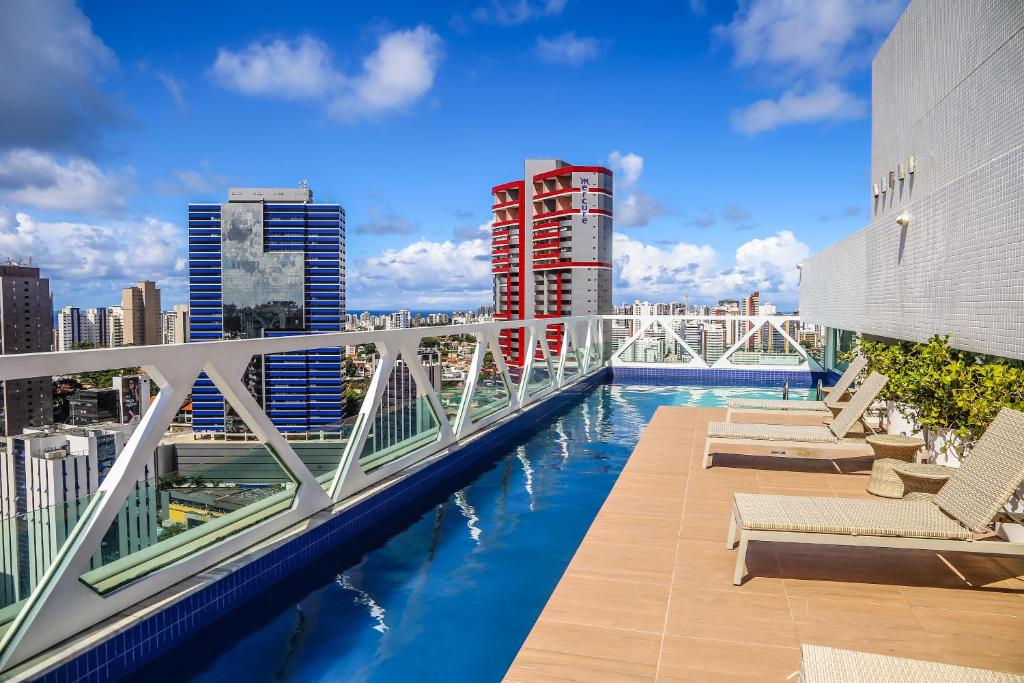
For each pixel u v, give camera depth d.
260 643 2.94
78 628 2.51
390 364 4.97
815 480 4.88
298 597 3.42
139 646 2.65
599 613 2.75
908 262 5.88
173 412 2.92
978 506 2.74
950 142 5.84
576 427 8.35
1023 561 3.32
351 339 4.35
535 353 9.30
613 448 7.09
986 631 2.57
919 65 6.73
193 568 3.11
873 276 7.35
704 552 3.46
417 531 4.45
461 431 6.46
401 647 2.91
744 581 3.08
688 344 14.59
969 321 4.37
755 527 2.92
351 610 3.28
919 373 4.70
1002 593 2.94
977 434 3.88
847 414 4.73
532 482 5.71
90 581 2.59
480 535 4.37
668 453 5.89
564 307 61.97
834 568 3.24
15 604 2.29
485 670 2.72
